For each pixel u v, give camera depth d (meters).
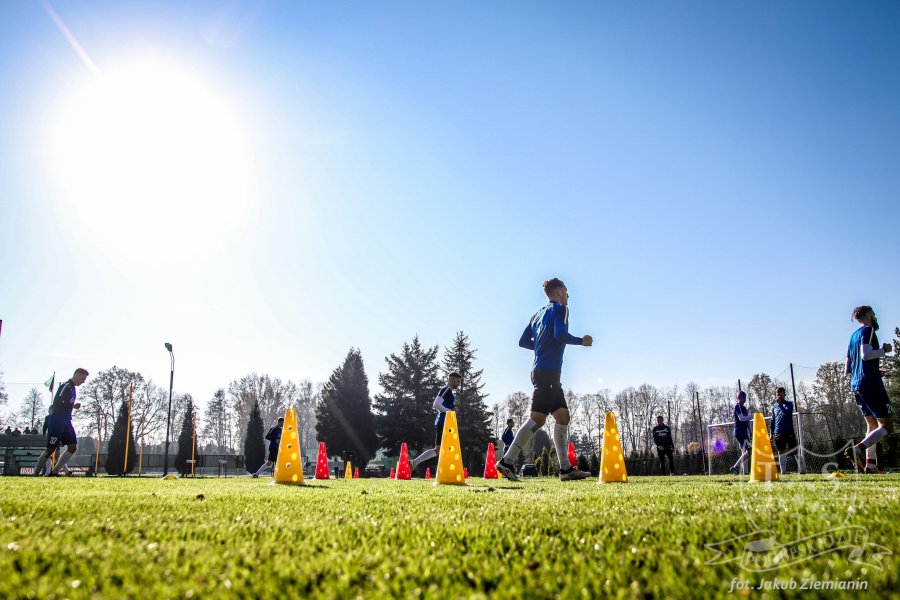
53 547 2.38
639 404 81.75
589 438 80.00
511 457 8.59
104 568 2.07
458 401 56.00
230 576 1.96
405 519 3.36
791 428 13.55
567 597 1.71
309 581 1.93
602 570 1.99
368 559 2.21
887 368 35.53
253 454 55.91
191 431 55.19
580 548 2.40
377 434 57.56
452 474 8.81
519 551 2.40
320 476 16.92
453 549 2.43
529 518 3.32
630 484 7.42
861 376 8.88
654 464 33.16
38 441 31.00
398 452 56.31
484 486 7.93
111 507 3.94
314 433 108.06
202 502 4.43
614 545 2.41
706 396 79.75
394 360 58.09
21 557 2.20
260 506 4.14
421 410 55.94
